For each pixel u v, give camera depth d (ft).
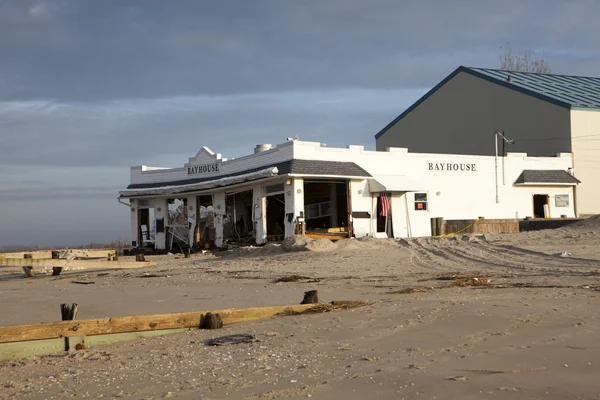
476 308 35.04
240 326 36.09
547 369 22.81
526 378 21.67
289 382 23.04
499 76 157.07
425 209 115.85
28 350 31.07
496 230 110.01
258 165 114.11
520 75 161.89
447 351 26.27
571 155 132.26
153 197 131.95
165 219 131.23
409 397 20.17
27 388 24.99
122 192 132.77
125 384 24.66
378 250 83.61
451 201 118.83
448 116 161.58
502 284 48.49
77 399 23.06
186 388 23.34
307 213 121.08
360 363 25.18
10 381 26.17
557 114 135.33
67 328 32.04
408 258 75.05
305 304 39.75
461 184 120.06
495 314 33.12
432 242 86.48
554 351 25.34
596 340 26.96
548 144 137.39
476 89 154.20
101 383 25.07
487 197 122.52
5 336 30.53
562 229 87.66
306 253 83.71
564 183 127.44
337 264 72.79
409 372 23.04
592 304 36.17
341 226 115.96
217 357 28.22
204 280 65.00
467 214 120.37
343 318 35.63
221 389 22.77
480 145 153.07
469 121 156.04
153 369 26.81
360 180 109.70
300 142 104.88
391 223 111.86
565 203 130.82
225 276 67.97
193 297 51.34
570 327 29.60
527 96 141.79
